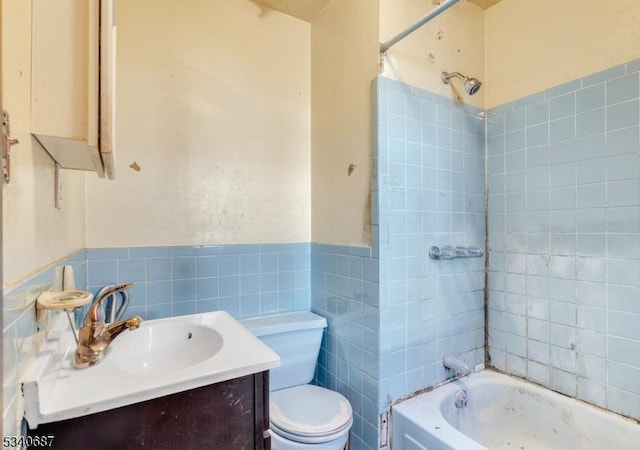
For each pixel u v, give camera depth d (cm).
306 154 197
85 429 69
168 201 158
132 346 112
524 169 170
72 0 65
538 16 164
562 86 154
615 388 136
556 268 156
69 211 105
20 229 58
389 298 151
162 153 157
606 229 139
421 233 161
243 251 178
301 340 171
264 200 184
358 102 161
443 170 170
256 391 89
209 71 169
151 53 155
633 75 132
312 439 127
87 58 66
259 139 183
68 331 92
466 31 180
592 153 144
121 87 148
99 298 94
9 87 52
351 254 165
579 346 147
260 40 183
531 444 157
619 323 135
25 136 60
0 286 48
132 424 73
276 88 188
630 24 133
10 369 53
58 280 90
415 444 137
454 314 173
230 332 112
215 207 170
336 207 176
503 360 179
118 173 148
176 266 160
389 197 151
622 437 130
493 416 169
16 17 56
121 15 148
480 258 185
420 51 162
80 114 66
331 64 180
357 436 158
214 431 83
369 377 153
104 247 144
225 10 173
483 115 188
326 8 185
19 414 58
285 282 190
